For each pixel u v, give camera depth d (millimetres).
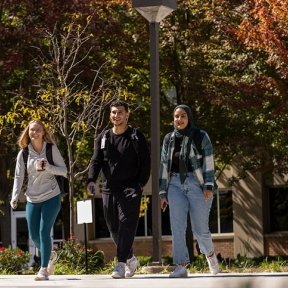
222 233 65500
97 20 44906
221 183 65000
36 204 16922
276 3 34750
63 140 47188
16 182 17172
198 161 15914
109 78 44969
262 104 43719
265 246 64062
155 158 21594
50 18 44625
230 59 44406
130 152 16234
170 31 45781
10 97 45938
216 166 52875
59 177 17000
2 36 44906
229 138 46812
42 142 17031
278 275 16625
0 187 50250
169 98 49938
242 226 64438
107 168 16375
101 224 66938
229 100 43688
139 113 47250
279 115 43344
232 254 64875
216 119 46750
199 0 44062
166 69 46906
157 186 21406
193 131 15953
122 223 16156
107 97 37188
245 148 46406
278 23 35969
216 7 43438
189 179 15945
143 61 47500
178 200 15953
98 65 44562
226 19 43000
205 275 16797
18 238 67562
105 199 16391
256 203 64000
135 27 47688
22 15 46625
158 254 21047
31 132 16922
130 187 16266
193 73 45719
